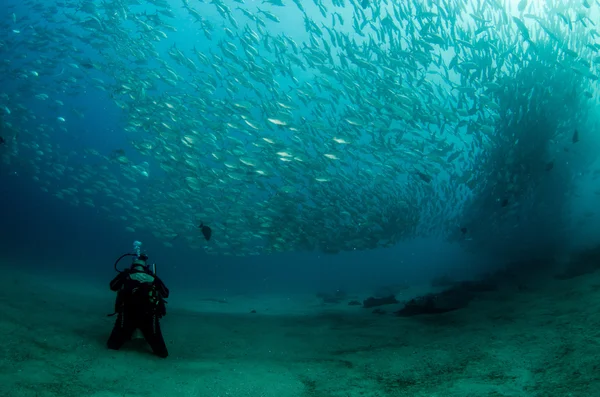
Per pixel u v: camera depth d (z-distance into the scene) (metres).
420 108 11.74
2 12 20.86
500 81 12.59
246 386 3.38
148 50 13.44
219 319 7.14
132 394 2.97
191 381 3.42
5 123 17.31
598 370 2.96
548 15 12.52
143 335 4.20
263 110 12.73
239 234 15.98
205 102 13.48
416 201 18.00
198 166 13.40
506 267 12.08
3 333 4.00
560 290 6.86
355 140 13.30
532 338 4.20
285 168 13.57
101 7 14.29
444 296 8.82
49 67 16.48
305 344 5.26
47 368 3.29
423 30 11.18
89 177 18.02
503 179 14.08
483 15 12.05
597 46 10.16
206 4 20.50
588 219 14.77
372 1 11.83
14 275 10.88
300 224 15.51
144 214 18.47
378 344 5.09
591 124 13.96
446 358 4.06
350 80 12.16
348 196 16.31
